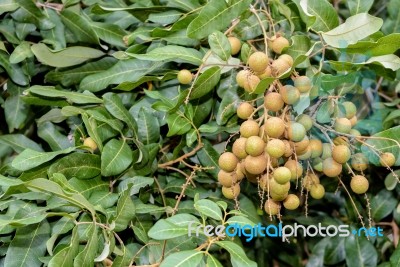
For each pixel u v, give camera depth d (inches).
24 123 46.6
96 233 36.0
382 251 48.9
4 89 47.7
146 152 40.7
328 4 39.4
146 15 43.9
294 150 36.9
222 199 43.7
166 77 41.3
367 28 36.9
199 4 42.8
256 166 35.9
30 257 37.6
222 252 48.9
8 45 45.9
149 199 42.4
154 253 38.5
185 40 42.0
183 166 44.7
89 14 46.6
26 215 37.6
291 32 41.7
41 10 44.8
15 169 39.9
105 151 38.9
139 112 41.6
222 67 39.2
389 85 50.6
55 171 38.5
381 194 49.4
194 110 41.8
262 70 36.5
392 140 38.8
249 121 36.5
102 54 45.4
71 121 43.6
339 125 38.5
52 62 44.3
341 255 49.9
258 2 44.1
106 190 40.1
